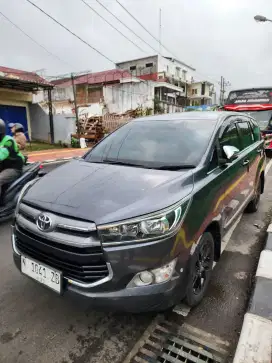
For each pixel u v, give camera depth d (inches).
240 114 155.4
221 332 87.7
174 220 75.6
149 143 118.3
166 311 96.0
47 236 76.9
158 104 1141.1
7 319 92.7
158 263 73.2
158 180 89.0
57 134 735.7
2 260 129.3
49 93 709.9
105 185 87.6
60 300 102.0
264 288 101.0
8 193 165.3
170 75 1568.7
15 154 165.5
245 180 144.3
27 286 109.8
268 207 204.5
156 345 82.9
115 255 71.0
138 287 73.1
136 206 75.3
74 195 83.0
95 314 95.5
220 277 117.3
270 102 462.9
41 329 88.8
